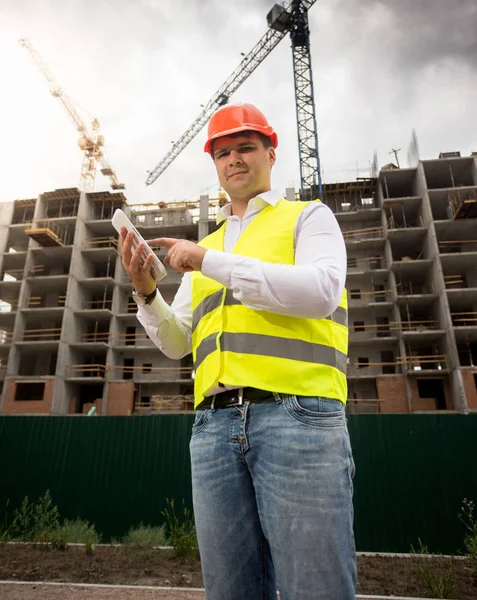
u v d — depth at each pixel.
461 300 35.53
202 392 1.39
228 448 1.31
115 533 8.65
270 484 1.19
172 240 1.43
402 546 7.75
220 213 1.80
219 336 1.36
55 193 42.94
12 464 9.30
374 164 43.28
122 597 4.32
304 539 1.12
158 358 38.38
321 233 1.37
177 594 4.44
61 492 9.03
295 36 54.34
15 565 5.70
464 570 5.66
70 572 5.43
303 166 49.44
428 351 36.62
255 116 1.63
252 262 1.22
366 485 8.19
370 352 36.03
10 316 39.47
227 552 1.31
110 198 43.19
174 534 6.86
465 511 7.64
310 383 1.24
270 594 1.34
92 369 36.34
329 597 1.09
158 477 8.94
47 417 9.56
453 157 38.66
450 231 37.25
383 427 8.48
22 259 42.44
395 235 37.75
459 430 8.35
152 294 1.58
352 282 38.34
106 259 41.84
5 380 35.44
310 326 1.33
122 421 9.39
